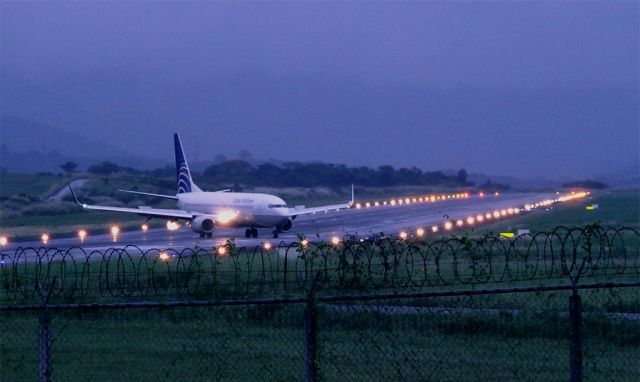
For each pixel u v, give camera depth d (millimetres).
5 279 45531
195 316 37500
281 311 36875
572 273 51125
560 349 31516
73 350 31922
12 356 32125
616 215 145750
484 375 27906
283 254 66375
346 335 32406
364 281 42438
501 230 105312
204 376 28547
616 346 32719
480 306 35781
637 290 44688
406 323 34031
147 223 149875
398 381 27156
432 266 52188
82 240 108188
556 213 156750
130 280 46688
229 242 49281
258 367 29547
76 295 42719
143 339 33656
